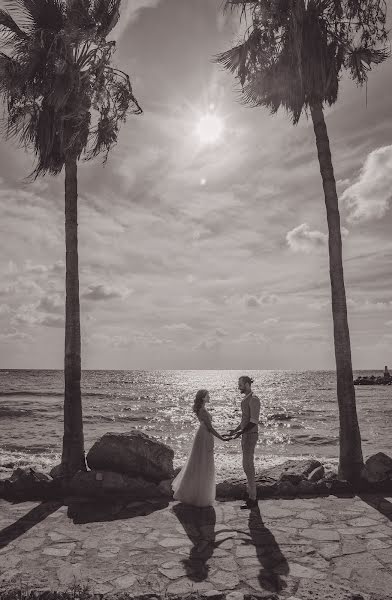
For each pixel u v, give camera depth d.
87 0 8.29
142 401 59.09
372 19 8.03
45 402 50.03
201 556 4.71
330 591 3.85
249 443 6.58
